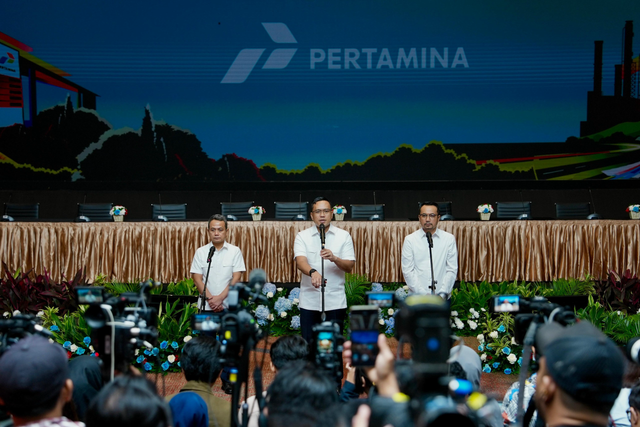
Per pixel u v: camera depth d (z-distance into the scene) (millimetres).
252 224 6230
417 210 10062
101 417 1209
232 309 2090
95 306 1931
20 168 10031
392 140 10086
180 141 10102
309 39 10070
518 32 9961
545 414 1304
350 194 10148
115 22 10016
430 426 958
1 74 9914
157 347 4371
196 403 2193
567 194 10008
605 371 1172
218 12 10031
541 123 9984
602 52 9906
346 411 1329
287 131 10125
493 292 5527
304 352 2619
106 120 10062
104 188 10109
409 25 10023
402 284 6246
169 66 10062
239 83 10086
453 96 10031
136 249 6270
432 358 1075
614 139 9914
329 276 4484
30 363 1387
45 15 9969
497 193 10094
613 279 5602
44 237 6227
